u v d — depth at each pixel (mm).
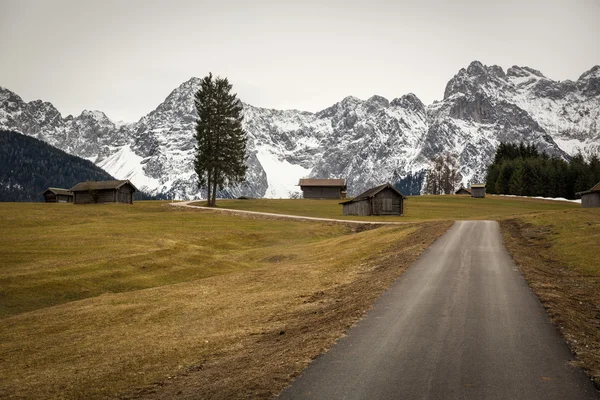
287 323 19359
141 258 42156
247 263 46031
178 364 15461
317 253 44812
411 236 45531
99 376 15094
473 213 95375
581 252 31625
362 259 36531
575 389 10719
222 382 12570
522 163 174125
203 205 109500
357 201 91250
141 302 27422
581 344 13914
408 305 19000
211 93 108125
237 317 21766
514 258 30984
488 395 10414
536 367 12047
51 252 42844
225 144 107438
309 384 11367
